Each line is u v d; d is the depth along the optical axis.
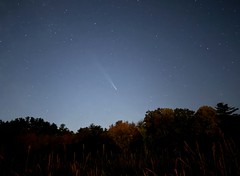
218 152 1.89
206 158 1.90
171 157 2.30
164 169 2.03
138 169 2.28
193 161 1.90
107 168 2.45
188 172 1.83
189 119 16.28
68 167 2.38
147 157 2.43
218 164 1.71
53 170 2.29
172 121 16.70
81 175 2.26
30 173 2.26
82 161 2.54
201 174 1.75
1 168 2.32
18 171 2.31
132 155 2.53
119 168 2.40
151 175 2.02
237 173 1.62
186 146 2.03
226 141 1.94
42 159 2.51
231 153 1.83
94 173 2.23
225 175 1.63
